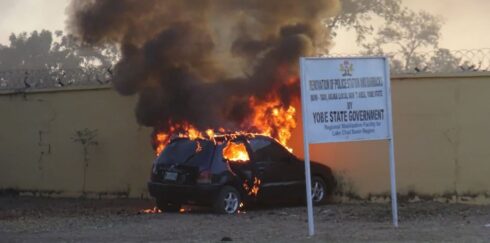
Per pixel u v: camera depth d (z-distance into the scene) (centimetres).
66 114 2559
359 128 1498
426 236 1428
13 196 2606
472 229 1524
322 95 1466
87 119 2519
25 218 1878
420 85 2092
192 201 1894
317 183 2127
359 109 1500
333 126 1472
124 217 1856
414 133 2100
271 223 1688
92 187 2509
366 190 2162
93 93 2508
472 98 2042
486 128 2027
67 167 2558
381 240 1388
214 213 1903
